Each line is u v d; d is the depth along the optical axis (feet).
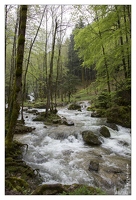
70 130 24.71
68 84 71.41
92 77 104.78
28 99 101.96
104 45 30.94
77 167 13.78
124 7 25.70
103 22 27.99
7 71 55.06
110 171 12.79
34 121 34.35
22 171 11.71
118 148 18.60
